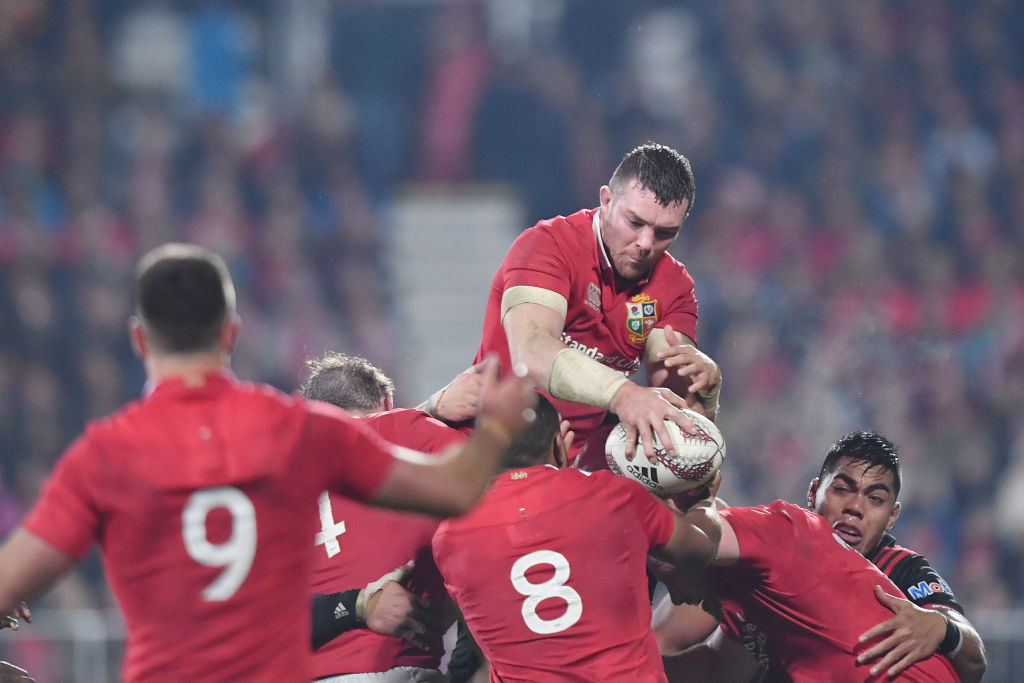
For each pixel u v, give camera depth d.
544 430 14.66
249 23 59.81
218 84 58.19
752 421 46.75
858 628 15.36
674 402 14.97
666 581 16.12
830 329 50.12
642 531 14.34
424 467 10.70
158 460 10.27
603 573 13.99
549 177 57.56
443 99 58.88
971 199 55.91
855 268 52.22
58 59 56.25
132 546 10.23
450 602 16.52
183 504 10.27
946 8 61.88
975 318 51.38
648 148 15.81
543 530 14.05
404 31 60.66
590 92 60.31
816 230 54.81
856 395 48.16
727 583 15.84
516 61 59.59
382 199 57.59
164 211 52.03
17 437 43.34
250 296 50.53
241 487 10.38
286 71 59.91
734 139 57.72
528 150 57.97
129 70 57.59
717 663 17.70
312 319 50.53
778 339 49.88
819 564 15.47
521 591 13.99
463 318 55.22
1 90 54.56
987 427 47.34
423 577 16.17
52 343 46.31
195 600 10.25
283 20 60.25
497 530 14.15
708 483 15.31
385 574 15.91
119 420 10.50
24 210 49.84
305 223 54.16
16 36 55.97
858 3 61.59
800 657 15.84
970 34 61.66
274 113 57.41
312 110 57.38
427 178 58.28
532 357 15.13
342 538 16.09
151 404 10.52
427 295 55.59
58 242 49.44
